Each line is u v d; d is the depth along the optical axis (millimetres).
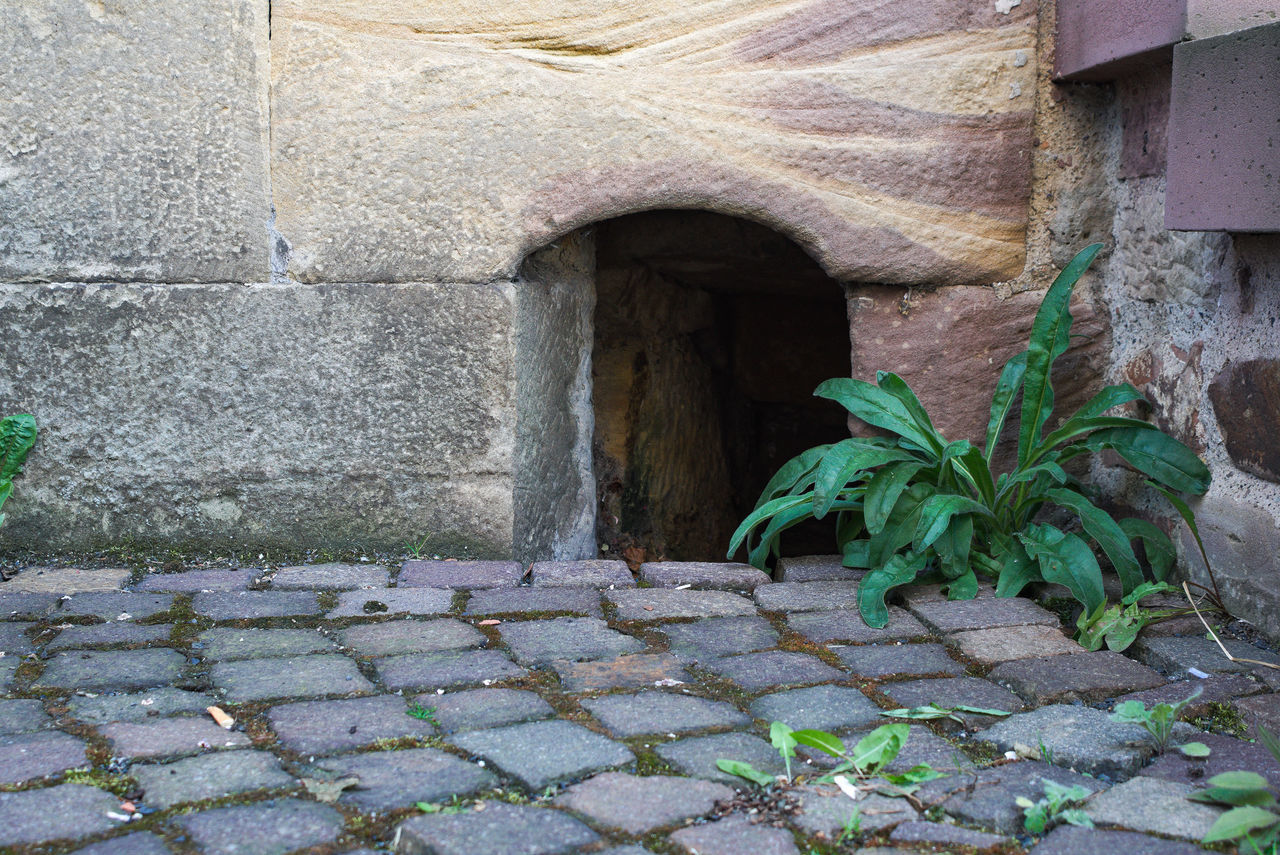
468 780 1662
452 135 2854
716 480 4582
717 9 2832
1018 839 1515
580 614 2523
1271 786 1640
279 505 2984
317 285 2906
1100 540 2545
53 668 2131
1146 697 2025
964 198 2941
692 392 4387
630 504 3938
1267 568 2318
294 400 2945
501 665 2172
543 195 2879
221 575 2791
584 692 2039
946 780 1680
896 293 3029
